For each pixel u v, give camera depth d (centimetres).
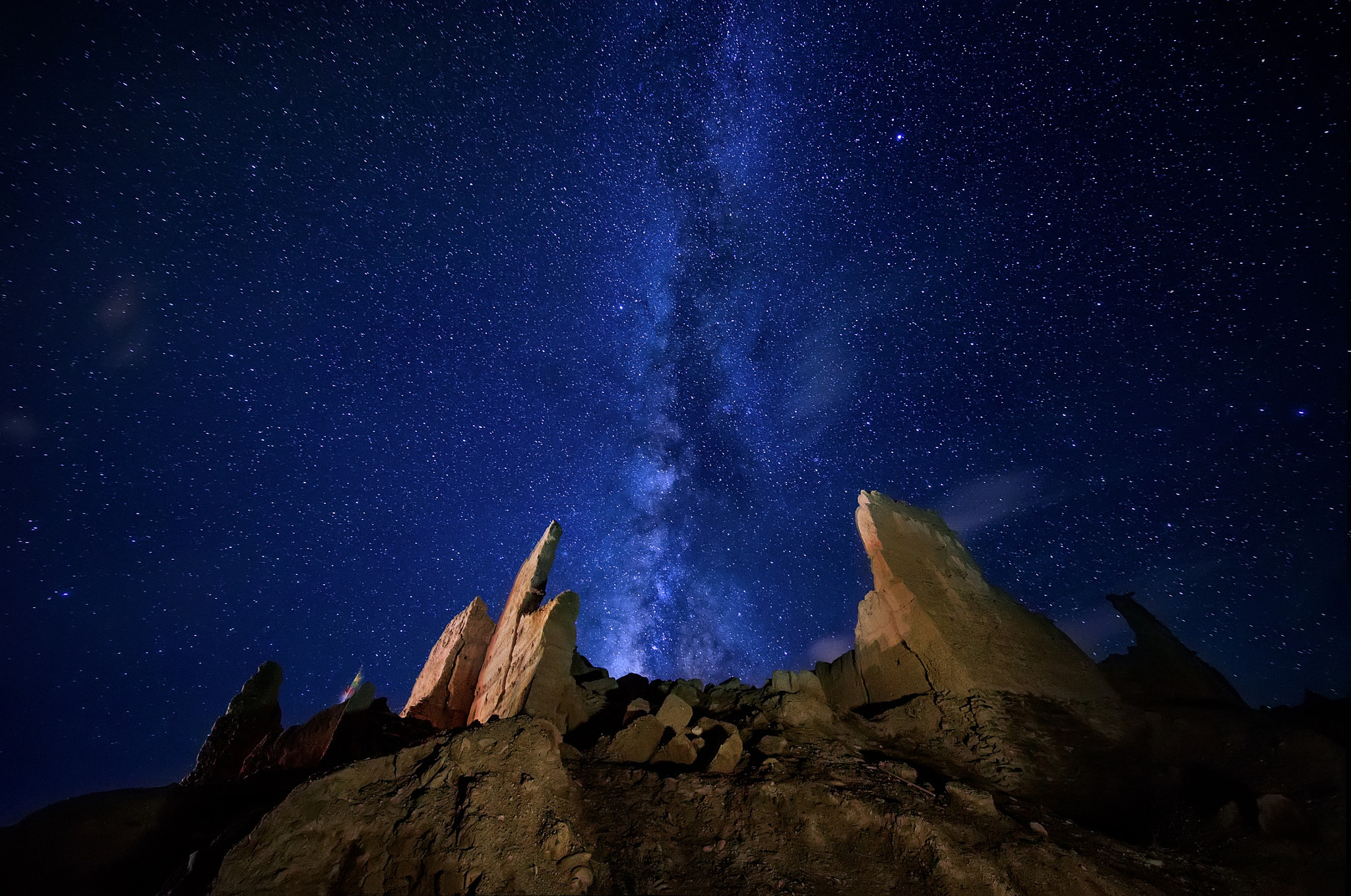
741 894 555
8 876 575
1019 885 573
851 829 656
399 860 514
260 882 475
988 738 989
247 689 1206
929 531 1441
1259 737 838
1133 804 802
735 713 1150
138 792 719
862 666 1321
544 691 1016
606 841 610
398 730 1124
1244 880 593
